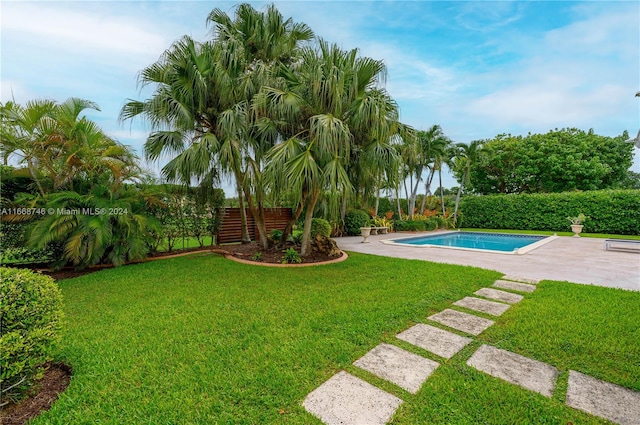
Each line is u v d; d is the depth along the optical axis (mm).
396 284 4414
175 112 5461
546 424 1650
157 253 7105
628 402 1819
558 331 2779
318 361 2262
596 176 17562
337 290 4113
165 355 2334
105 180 5902
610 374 2111
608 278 4918
